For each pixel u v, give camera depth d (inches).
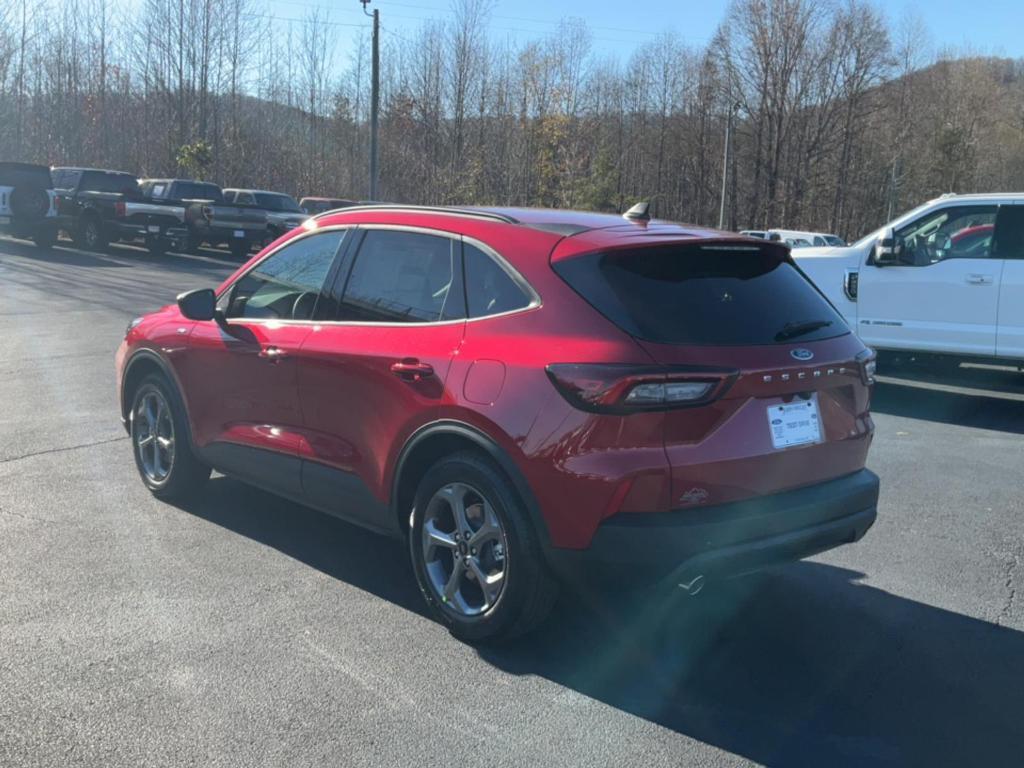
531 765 124.6
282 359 189.0
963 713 142.4
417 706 138.9
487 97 2016.5
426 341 163.6
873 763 128.0
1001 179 2807.6
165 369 221.9
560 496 141.9
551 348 145.5
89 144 1699.1
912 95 2810.0
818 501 153.0
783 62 2576.3
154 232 975.6
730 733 134.6
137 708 135.2
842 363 159.6
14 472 249.0
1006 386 443.2
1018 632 172.1
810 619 175.9
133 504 226.4
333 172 1835.6
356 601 175.9
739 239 158.9
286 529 213.5
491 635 155.2
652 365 137.9
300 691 141.8
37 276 743.1
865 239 403.9
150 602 171.5
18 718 131.6
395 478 168.1
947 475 281.1
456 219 170.7
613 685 147.7
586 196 1995.6
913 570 202.5
